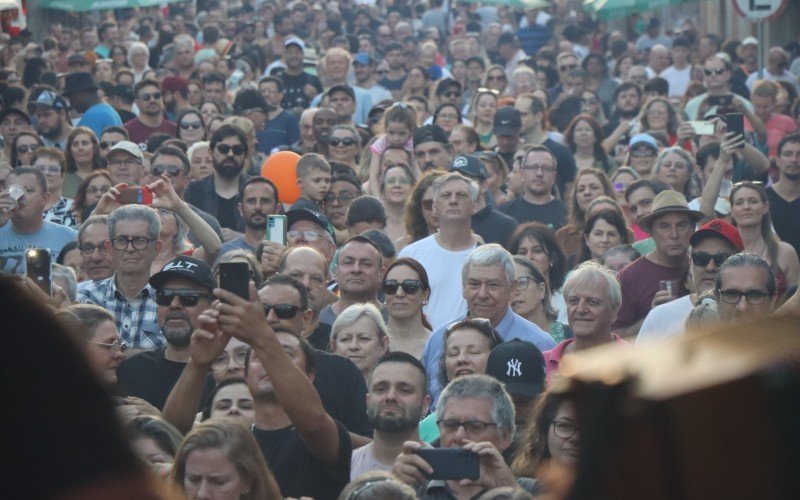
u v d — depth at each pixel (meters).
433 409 18.58
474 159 27.27
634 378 1.58
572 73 51.50
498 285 19.86
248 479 11.41
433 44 62.16
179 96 47.12
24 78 54.31
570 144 37.91
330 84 51.56
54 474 1.58
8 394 1.58
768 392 1.54
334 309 21.41
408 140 33.50
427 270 23.02
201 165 32.66
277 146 42.84
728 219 28.95
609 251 24.78
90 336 15.83
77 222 29.00
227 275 12.73
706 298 18.66
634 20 87.06
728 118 29.06
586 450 1.59
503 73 51.25
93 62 60.53
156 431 12.15
